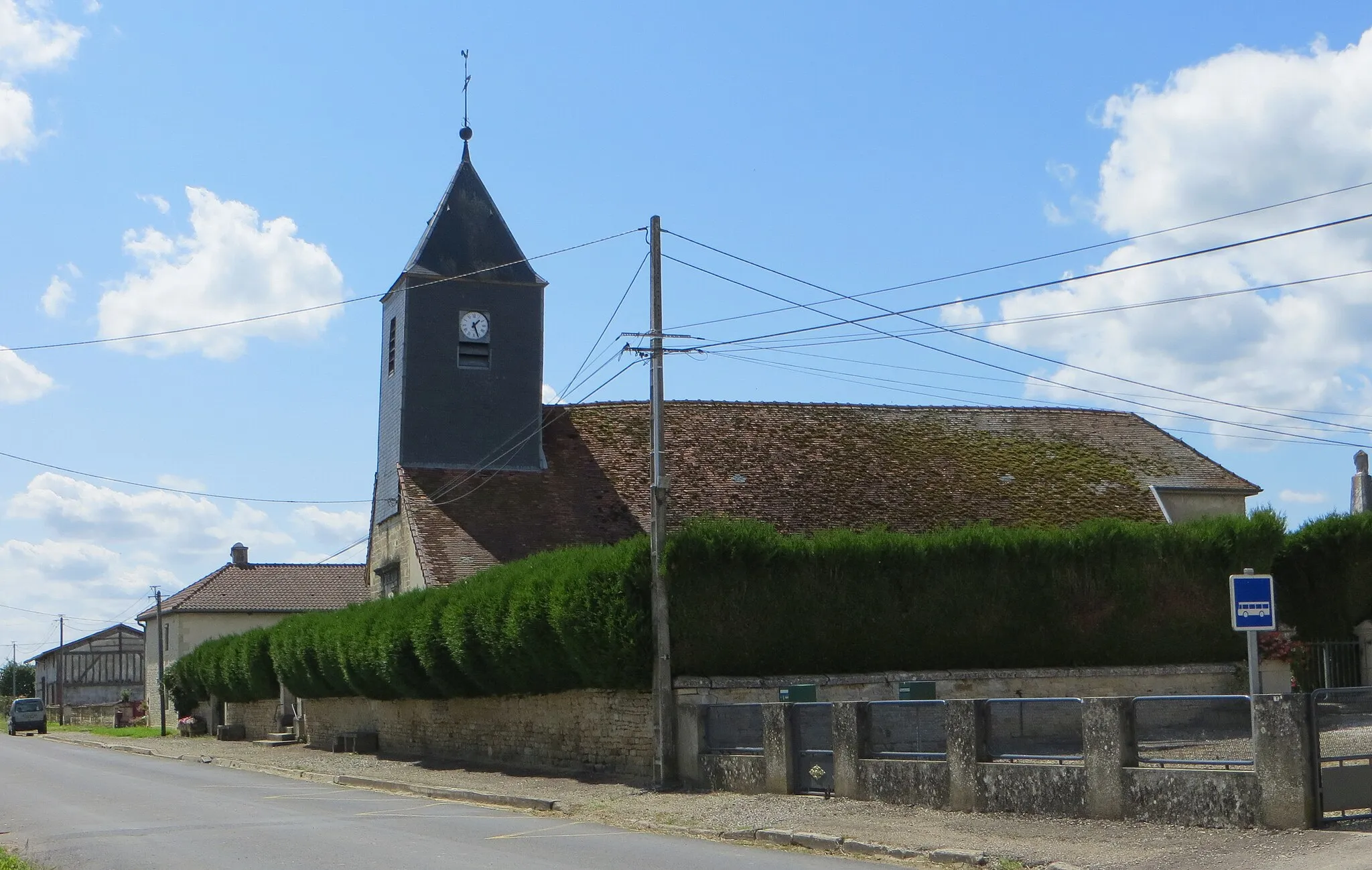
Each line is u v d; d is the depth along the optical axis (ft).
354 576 200.54
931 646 75.72
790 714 58.44
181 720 167.53
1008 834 44.42
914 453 110.93
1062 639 78.95
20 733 198.80
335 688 113.39
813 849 45.65
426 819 56.24
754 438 111.04
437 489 104.22
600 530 100.27
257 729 143.64
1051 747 48.01
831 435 112.68
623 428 112.16
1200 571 82.38
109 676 272.10
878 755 54.65
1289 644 83.76
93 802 66.64
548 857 42.75
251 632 139.85
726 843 48.37
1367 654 88.22
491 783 71.87
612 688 70.90
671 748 66.08
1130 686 79.77
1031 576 78.54
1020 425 118.52
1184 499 109.60
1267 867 35.55
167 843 47.85
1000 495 105.70
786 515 99.96
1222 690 81.92
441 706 93.35
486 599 79.56
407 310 108.47
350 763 93.86
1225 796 41.45
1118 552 80.59
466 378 108.99
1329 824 39.78
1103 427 119.85
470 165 115.03
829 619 72.90
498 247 112.47
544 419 112.68
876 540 75.10
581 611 69.67
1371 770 41.09
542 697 78.89
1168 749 44.47
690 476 105.19
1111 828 43.57
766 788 59.36
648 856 43.09
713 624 69.77
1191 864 37.06
